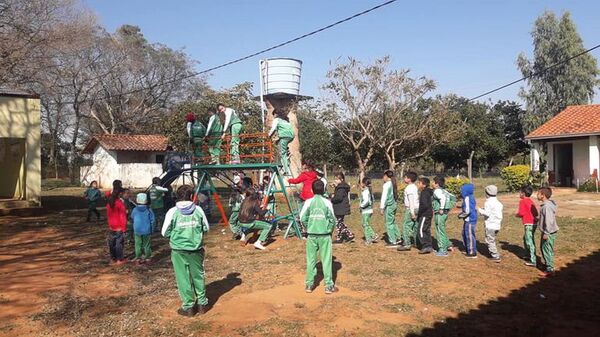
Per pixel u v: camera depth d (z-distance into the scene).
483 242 11.45
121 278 8.52
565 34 44.09
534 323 6.03
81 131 54.62
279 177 12.36
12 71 21.28
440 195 9.84
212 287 7.78
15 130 18.83
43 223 16.17
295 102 18.59
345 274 8.44
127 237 11.66
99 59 46.09
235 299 7.11
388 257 9.74
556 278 8.11
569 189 24.81
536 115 43.28
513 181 24.86
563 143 27.11
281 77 17.03
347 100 20.38
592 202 19.14
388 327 5.91
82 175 42.75
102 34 44.62
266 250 10.80
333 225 7.37
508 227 13.30
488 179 37.34
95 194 16.92
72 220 17.06
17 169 20.83
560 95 44.53
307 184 11.55
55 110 48.56
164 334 5.80
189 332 5.85
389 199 10.82
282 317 6.29
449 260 9.45
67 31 22.84
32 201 19.12
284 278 8.25
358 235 12.65
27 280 8.45
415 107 21.25
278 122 12.77
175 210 6.32
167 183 14.47
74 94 44.00
